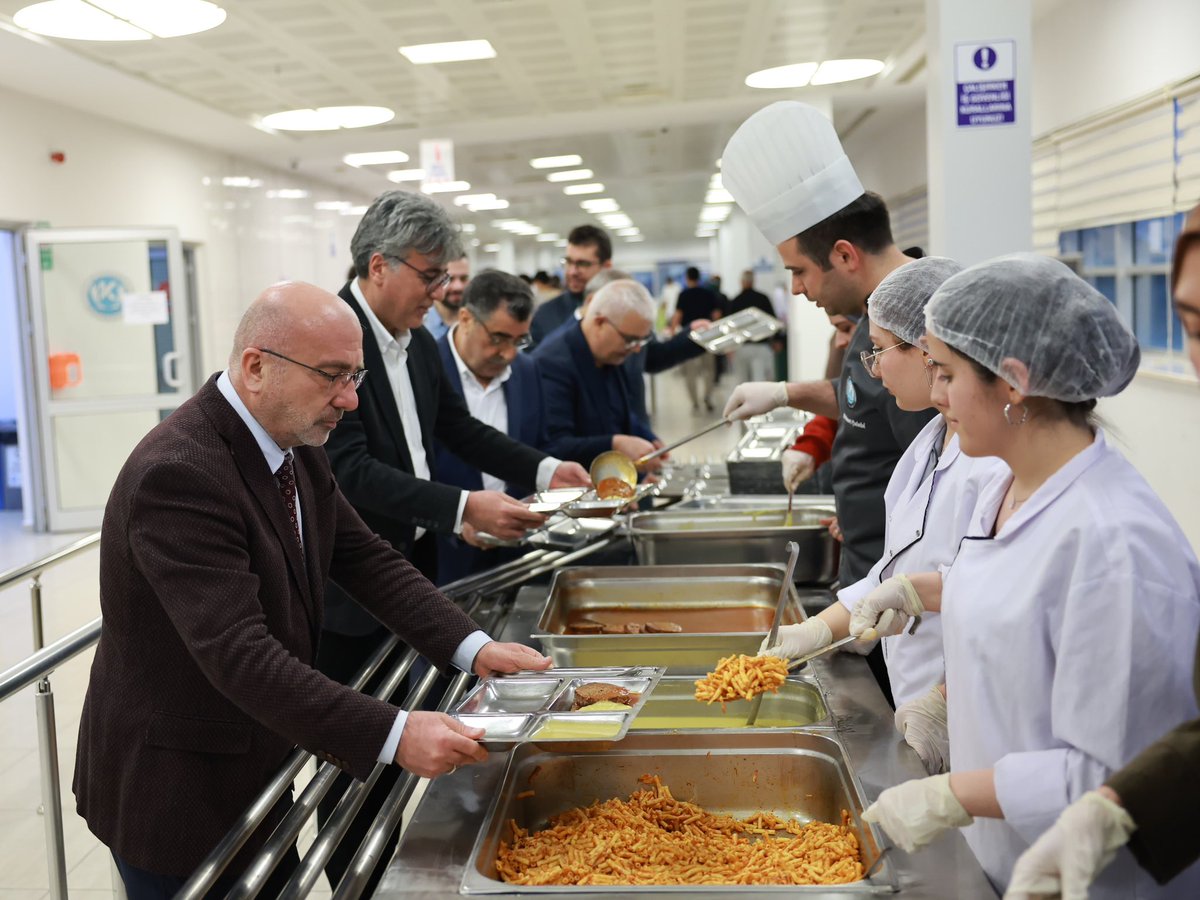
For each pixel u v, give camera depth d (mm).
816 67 7738
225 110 8219
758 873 1337
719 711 1900
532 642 2098
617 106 8734
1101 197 6176
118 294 7883
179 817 1501
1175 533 1164
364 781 1426
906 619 1634
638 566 2654
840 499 2279
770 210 2207
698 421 13094
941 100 4270
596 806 1597
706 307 14320
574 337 3666
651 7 5840
